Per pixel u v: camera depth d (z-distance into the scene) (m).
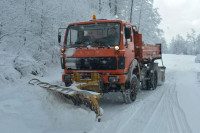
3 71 6.85
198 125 3.99
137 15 23.84
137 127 3.90
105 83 5.33
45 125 3.80
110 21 5.27
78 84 4.57
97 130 3.72
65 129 3.70
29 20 10.60
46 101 4.40
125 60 5.33
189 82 9.80
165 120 4.29
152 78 7.90
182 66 20.70
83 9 16.11
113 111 5.03
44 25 11.49
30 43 10.59
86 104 4.29
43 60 11.16
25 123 3.76
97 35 5.33
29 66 8.63
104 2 21.38
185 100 6.05
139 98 6.53
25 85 5.26
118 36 5.12
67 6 14.33
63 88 4.36
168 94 7.08
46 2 11.95
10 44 9.77
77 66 5.36
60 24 12.69
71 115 3.93
